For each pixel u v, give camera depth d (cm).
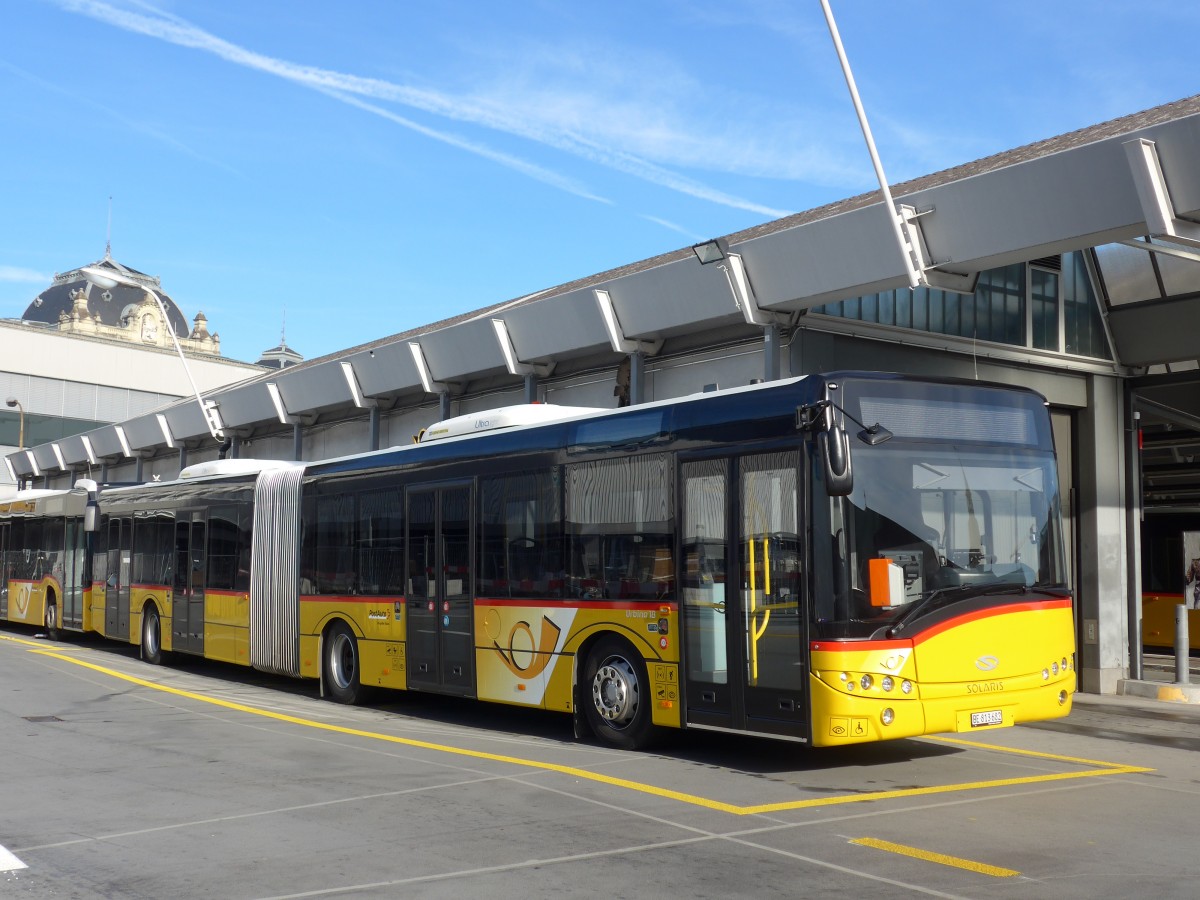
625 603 1133
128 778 979
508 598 1283
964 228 1387
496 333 2058
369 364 2452
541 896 621
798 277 1530
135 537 2231
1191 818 817
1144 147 1205
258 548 1780
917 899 611
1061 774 1005
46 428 6838
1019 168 1311
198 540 1967
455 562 1369
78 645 2559
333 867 683
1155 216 1219
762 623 989
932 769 1028
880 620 934
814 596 942
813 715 932
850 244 1457
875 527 950
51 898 623
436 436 1464
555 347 1966
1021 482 1032
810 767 1035
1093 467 1895
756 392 1027
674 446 1095
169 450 3794
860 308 1686
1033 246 1341
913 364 1744
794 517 968
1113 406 1941
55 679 1817
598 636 1177
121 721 1348
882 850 719
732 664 1016
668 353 1823
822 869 673
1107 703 1675
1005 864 685
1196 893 623
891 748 1161
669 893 625
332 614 1597
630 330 1809
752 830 774
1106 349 1938
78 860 704
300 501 1692
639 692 1125
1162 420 2203
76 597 2531
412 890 633
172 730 1274
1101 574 1872
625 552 1140
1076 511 1906
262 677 1950
